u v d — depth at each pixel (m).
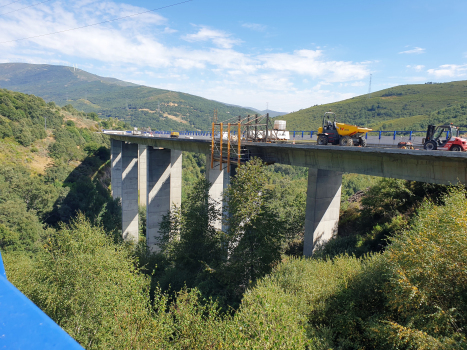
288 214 33.97
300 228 31.45
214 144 31.34
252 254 19.22
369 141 30.80
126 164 57.25
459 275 9.62
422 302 9.68
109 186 93.69
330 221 26.77
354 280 13.70
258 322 9.59
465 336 8.76
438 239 10.28
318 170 25.69
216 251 24.98
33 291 14.01
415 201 24.36
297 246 30.09
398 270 10.38
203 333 10.45
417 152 15.67
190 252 24.67
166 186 48.16
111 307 11.59
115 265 14.38
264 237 19.14
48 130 104.62
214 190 36.47
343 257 18.31
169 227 27.80
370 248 22.55
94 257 14.25
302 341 9.52
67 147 95.69
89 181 81.94
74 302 12.41
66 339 1.00
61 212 59.50
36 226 48.06
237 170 20.12
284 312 10.52
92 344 11.19
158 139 44.91
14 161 74.56
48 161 84.88
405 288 9.84
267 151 27.20
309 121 179.38
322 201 26.19
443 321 8.97
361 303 12.76
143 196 73.69
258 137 31.12
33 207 56.34
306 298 13.21
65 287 12.93
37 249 43.97
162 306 11.85
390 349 10.04
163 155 47.31
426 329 9.34
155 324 10.78
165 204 48.28
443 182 15.56
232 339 9.54
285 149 24.91
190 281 22.23
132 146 57.47
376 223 26.39
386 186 26.44
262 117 30.39
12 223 45.34
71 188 69.44
